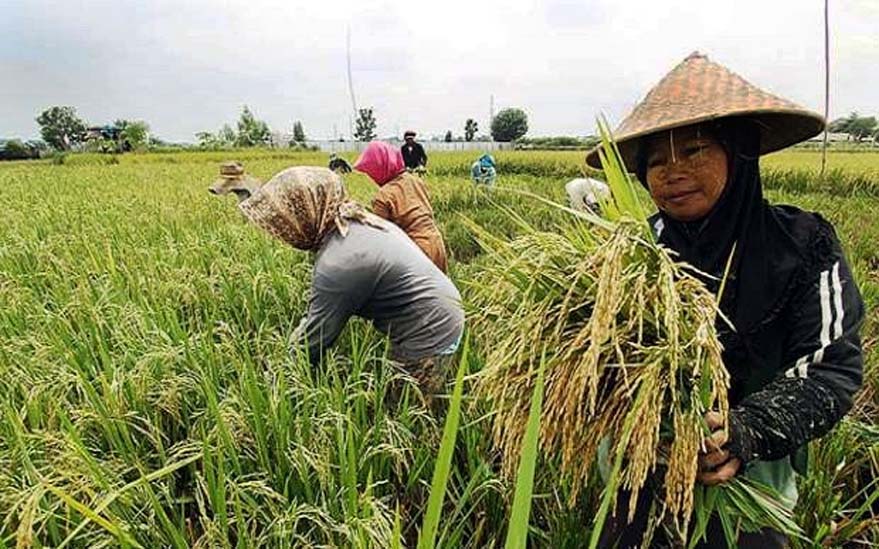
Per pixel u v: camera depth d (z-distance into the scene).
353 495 2.01
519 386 1.53
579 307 1.45
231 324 3.64
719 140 1.55
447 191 14.39
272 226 3.08
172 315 3.35
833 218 9.92
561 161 27.28
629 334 1.41
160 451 2.30
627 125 1.65
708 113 1.48
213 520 2.09
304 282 4.52
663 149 1.60
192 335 3.44
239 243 5.93
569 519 2.34
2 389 2.75
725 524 1.60
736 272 1.62
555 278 1.50
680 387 1.41
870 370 3.54
